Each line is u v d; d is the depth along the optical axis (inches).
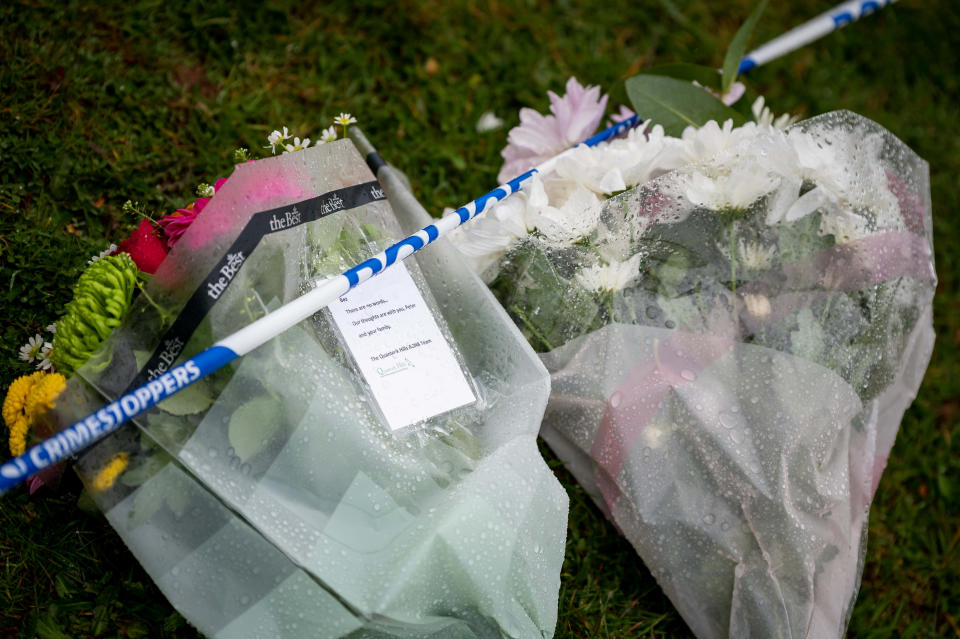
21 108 62.6
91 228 60.6
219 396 39.8
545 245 50.0
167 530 39.4
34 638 45.5
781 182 49.4
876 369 52.7
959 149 89.0
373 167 54.1
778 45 76.5
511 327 48.0
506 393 46.8
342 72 75.5
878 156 53.9
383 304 45.3
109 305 40.5
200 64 71.6
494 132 76.7
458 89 77.9
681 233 50.3
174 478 39.3
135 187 63.1
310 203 44.6
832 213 50.8
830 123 52.2
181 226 46.2
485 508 40.6
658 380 49.2
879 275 52.0
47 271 57.2
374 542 39.9
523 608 42.0
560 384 51.1
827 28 79.0
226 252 40.4
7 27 64.8
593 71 83.0
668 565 51.9
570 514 58.6
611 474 51.6
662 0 88.9
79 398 39.1
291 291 43.1
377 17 78.7
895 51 94.0
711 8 91.2
